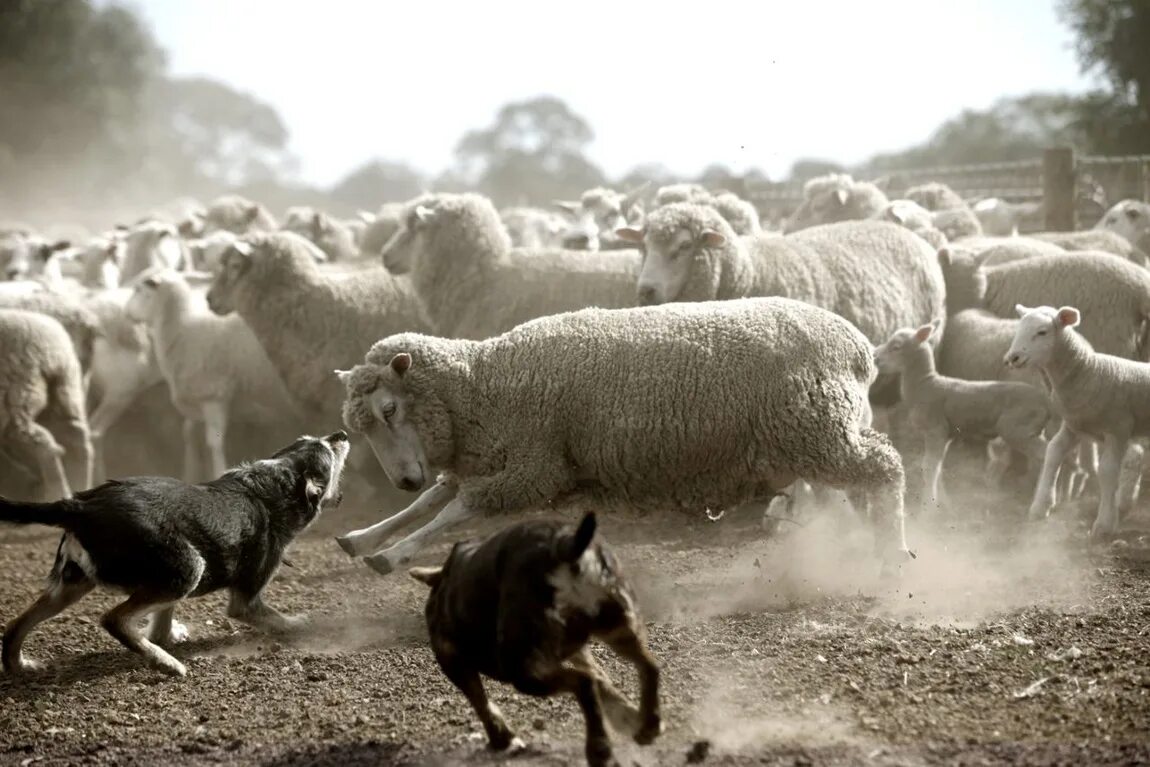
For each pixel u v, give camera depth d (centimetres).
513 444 1247
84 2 7662
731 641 1068
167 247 2766
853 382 1241
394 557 1241
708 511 1279
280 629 1166
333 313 1855
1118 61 4675
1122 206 2455
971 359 1694
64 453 1884
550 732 874
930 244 1945
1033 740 808
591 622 737
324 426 1897
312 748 883
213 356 2042
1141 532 1397
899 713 870
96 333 2069
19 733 952
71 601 1073
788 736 839
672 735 853
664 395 1218
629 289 1712
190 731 938
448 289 1762
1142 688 888
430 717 927
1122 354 1705
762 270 1617
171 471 2269
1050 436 1600
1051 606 1114
